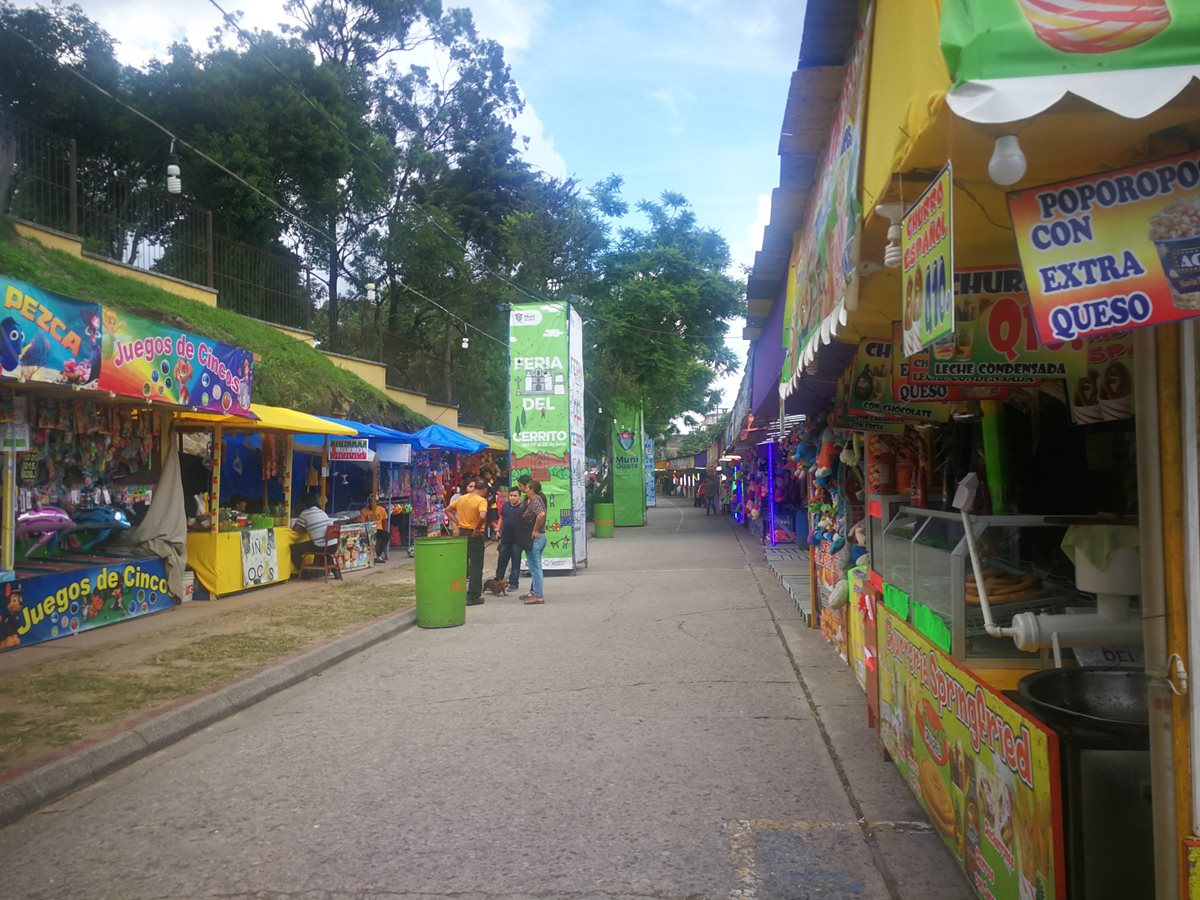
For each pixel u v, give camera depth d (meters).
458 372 36.34
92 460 10.60
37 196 15.25
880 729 5.60
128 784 5.47
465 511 13.19
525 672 8.44
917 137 2.60
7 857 4.40
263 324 20.72
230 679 7.71
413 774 5.54
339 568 15.23
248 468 16.30
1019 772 3.01
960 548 4.17
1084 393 4.32
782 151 5.07
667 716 6.78
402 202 35.06
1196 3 2.14
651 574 16.73
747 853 4.32
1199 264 2.35
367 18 34.50
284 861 4.28
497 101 38.62
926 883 3.97
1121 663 3.89
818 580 10.48
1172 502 2.42
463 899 3.87
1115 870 2.77
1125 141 2.62
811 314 5.34
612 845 4.43
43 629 9.37
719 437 40.03
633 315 31.92
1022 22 2.17
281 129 26.12
